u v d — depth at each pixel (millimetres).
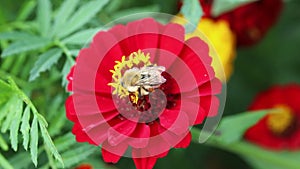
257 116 361
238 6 420
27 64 366
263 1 435
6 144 341
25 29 380
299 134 477
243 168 510
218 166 508
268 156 452
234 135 364
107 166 394
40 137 343
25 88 365
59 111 345
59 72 363
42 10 353
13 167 343
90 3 343
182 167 463
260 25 443
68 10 346
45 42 337
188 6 335
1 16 384
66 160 328
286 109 483
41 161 351
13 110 306
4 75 364
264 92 500
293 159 467
